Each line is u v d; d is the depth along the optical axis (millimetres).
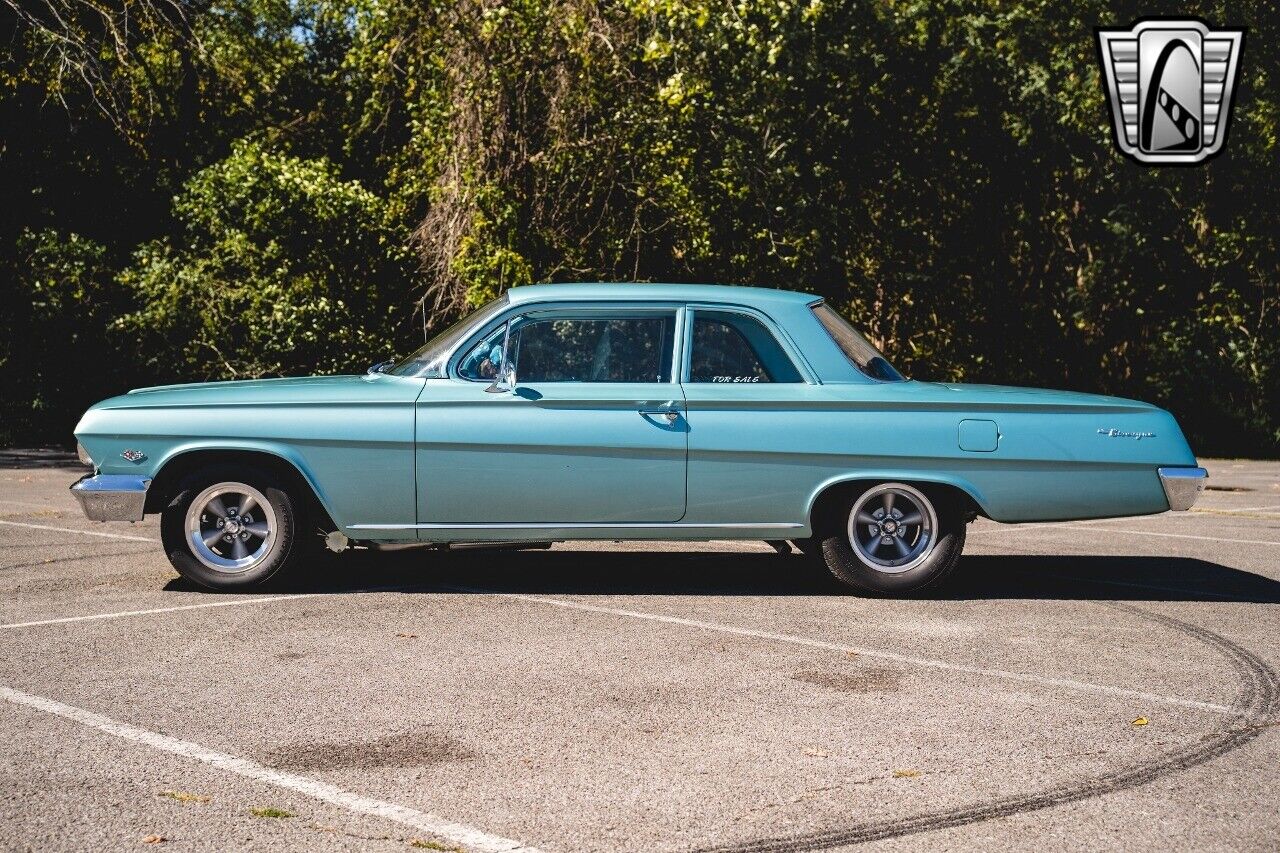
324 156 23078
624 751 5012
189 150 25828
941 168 24391
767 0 18469
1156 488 8023
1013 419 7973
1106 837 4152
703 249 19156
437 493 7926
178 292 21266
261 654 6508
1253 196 24109
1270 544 10930
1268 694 5926
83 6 23141
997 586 8656
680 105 18297
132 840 4062
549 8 18469
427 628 7137
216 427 7887
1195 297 24938
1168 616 7695
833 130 22438
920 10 22734
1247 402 24547
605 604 7863
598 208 19469
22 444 23766
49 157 24484
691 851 4016
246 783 4609
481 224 18438
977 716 5527
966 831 4191
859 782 4668
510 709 5574
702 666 6352
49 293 24281
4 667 6211
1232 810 4406
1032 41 23594
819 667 6363
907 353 25672
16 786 4555
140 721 5355
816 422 7930
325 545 9594
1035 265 25484
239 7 26219
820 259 21609
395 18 19062
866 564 8094
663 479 7941
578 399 7902
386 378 8227
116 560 9359
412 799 4465
